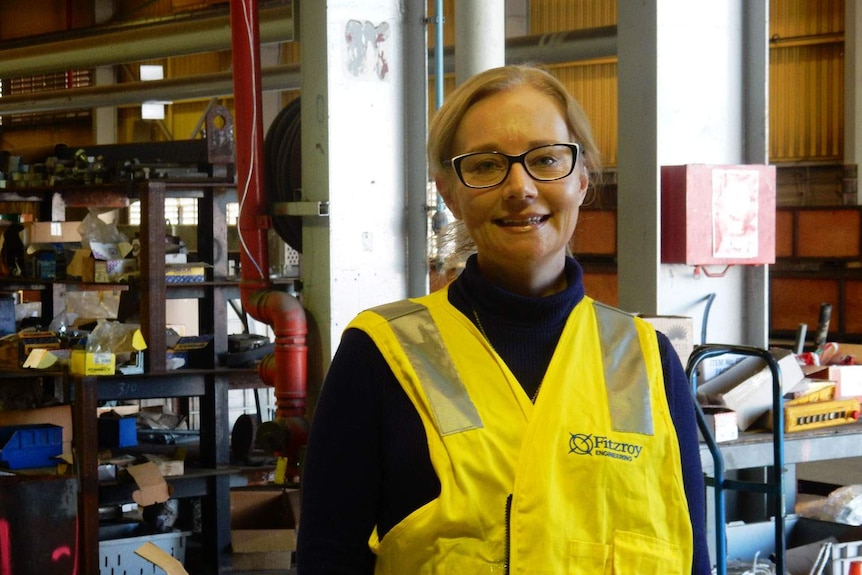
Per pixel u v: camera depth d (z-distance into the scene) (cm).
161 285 502
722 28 424
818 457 370
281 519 521
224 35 882
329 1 418
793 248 1161
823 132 1369
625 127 424
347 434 133
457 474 126
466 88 140
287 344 429
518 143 135
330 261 423
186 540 526
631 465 131
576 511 128
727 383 389
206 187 527
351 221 428
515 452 129
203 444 534
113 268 526
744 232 413
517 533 125
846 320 1119
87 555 475
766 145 425
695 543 137
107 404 677
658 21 410
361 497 132
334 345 426
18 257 594
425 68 437
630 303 422
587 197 152
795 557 375
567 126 140
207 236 532
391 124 437
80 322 568
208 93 1002
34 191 622
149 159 583
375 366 134
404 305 141
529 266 137
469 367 133
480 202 136
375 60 431
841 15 1347
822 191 1367
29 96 1148
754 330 430
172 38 916
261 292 448
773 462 326
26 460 488
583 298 144
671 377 141
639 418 133
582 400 133
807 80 1379
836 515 424
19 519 432
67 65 1014
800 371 386
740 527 401
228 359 532
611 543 128
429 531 126
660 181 412
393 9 435
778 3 1394
